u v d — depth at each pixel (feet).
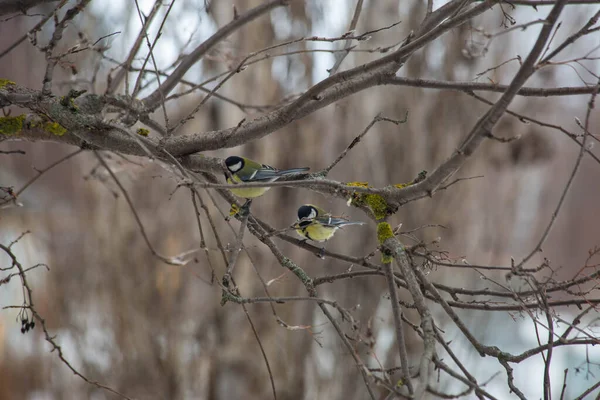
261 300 17.15
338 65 21.81
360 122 46.21
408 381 13.84
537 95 18.98
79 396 43.39
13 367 45.91
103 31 32.37
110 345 43.39
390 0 45.19
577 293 17.93
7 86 20.45
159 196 43.47
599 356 50.24
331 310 44.86
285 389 43.39
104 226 43.39
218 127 41.60
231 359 43.32
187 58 23.89
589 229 72.74
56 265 44.01
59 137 21.56
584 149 15.90
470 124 46.88
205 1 23.29
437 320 46.88
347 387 42.83
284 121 20.10
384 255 17.22
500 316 55.47
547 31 13.08
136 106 22.26
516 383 54.13
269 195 44.45
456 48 42.52
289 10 42.06
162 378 43.24
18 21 39.93
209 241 43.47
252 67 41.93
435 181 16.26
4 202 23.03
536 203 56.18
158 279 43.27
